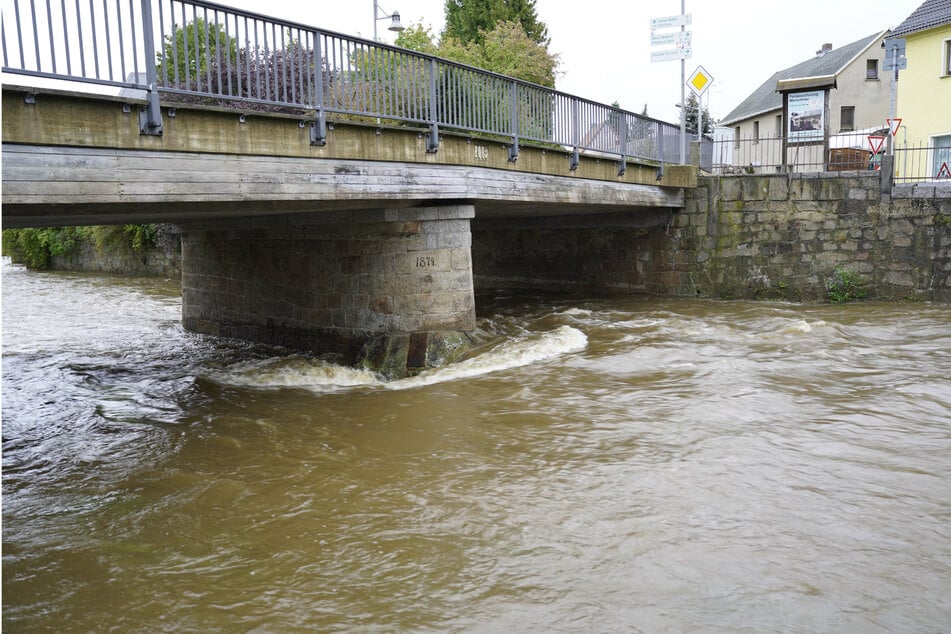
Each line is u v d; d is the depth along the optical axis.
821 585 4.87
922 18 26.16
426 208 11.66
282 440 8.12
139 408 9.75
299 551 5.47
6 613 4.65
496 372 11.00
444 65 11.38
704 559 5.23
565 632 4.39
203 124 7.74
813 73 39.81
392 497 6.43
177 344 14.89
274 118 8.51
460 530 5.77
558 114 14.52
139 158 7.18
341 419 8.88
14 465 7.54
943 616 4.51
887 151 18.19
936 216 17.58
